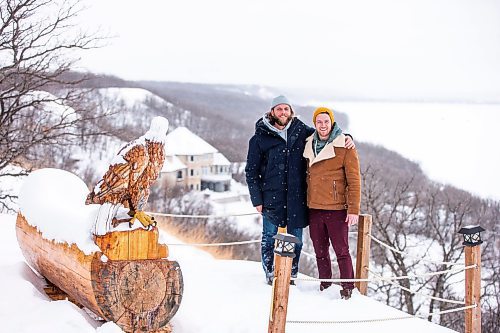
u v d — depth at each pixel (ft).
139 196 14.98
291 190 21.59
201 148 201.98
